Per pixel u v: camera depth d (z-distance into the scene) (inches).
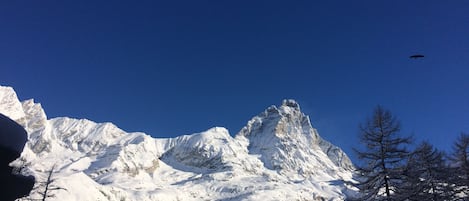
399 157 1017.5
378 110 1050.7
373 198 1028.5
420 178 1104.2
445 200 1107.3
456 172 1191.6
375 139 1027.3
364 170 1027.3
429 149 1176.2
